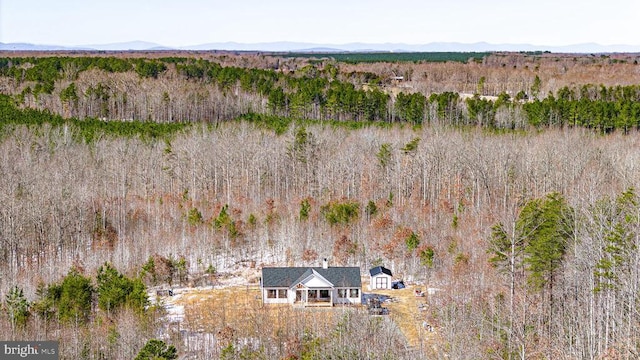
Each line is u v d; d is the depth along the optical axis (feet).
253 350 152.66
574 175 281.54
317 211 271.69
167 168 313.12
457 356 135.03
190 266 231.30
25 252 230.48
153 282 214.28
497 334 141.08
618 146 312.29
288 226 252.21
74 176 285.43
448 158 308.60
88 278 184.85
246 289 210.59
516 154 300.61
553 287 159.84
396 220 258.37
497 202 279.08
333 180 307.17
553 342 140.77
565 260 164.66
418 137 334.44
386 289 211.61
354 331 143.02
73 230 243.40
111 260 222.07
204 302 196.75
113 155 315.58
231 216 268.00
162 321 176.35
